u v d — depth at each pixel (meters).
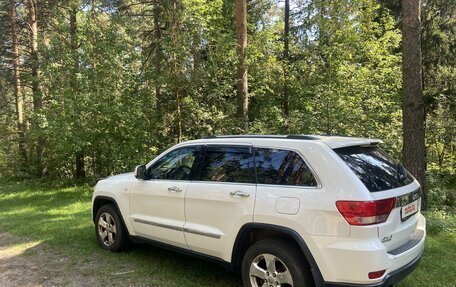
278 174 3.92
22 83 18.16
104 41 12.51
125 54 12.85
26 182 15.59
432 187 11.18
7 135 17.97
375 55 14.79
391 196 3.54
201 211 4.44
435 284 4.44
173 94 13.33
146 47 14.77
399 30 15.98
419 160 8.62
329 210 3.44
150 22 16.58
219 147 4.55
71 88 12.31
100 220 6.08
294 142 3.95
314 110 13.05
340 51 14.33
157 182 5.07
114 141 12.88
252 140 4.29
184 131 13.51
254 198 3.94
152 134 13.42
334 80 13.70
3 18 17.95
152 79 12.91
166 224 4.84
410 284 4.43
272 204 3.79
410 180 4.14
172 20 12.57
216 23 14.26
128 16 14.38
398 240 3.64
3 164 17.44
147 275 5.00
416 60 8.59
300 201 3.62
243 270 4.03
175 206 4.75
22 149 17.48
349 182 3.46
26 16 17.94
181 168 4.87
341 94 12.84
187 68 12.69
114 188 5.77
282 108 15.91
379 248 3.32
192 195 4.52
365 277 3.29
